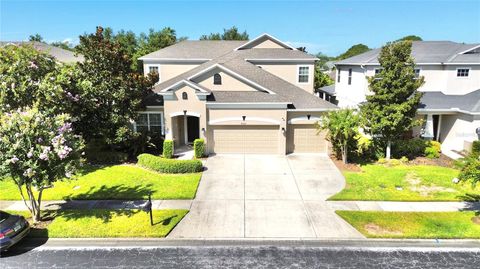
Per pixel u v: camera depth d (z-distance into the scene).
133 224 13.02
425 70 26.39
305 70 28.97
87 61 21.16
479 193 16.22
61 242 12.02
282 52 29.92
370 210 14.41
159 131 23.64
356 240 12.13
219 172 19.23
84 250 11.55
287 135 22.89
